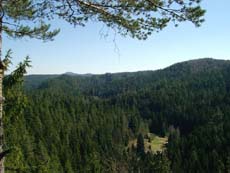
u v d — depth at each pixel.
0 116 7.41
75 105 144.88
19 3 8.27
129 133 144.75
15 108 8.79
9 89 8.77
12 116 8.86
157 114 169.12
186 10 8.59
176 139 115.56
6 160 8.70
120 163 94.75
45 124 98.25
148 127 159.88
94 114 140.38
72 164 85.69
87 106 151.62
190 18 8.66
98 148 109.94
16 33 8.91
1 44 7.64
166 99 187.75
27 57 8.96
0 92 7.44
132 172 92.50
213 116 135.62
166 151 110.94
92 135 121.25
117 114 154.88
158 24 8.76
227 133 105.56
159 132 157.25
